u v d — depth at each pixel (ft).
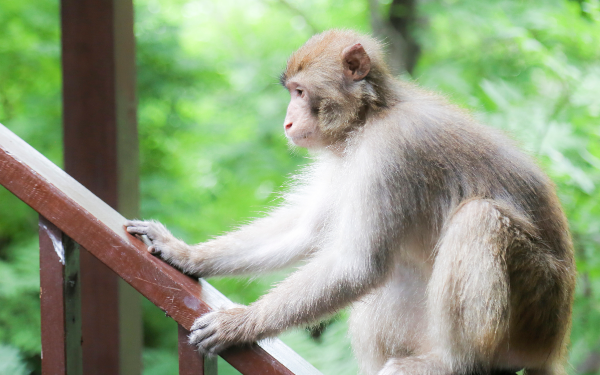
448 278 12.07
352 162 12.88
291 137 14.11
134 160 17.15
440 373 12.47
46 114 29.35
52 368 9.07
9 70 30.66
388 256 12.17
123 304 16.49
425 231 12.84
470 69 28.07
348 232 12.10
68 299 9.21
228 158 34.37
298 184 15.60
